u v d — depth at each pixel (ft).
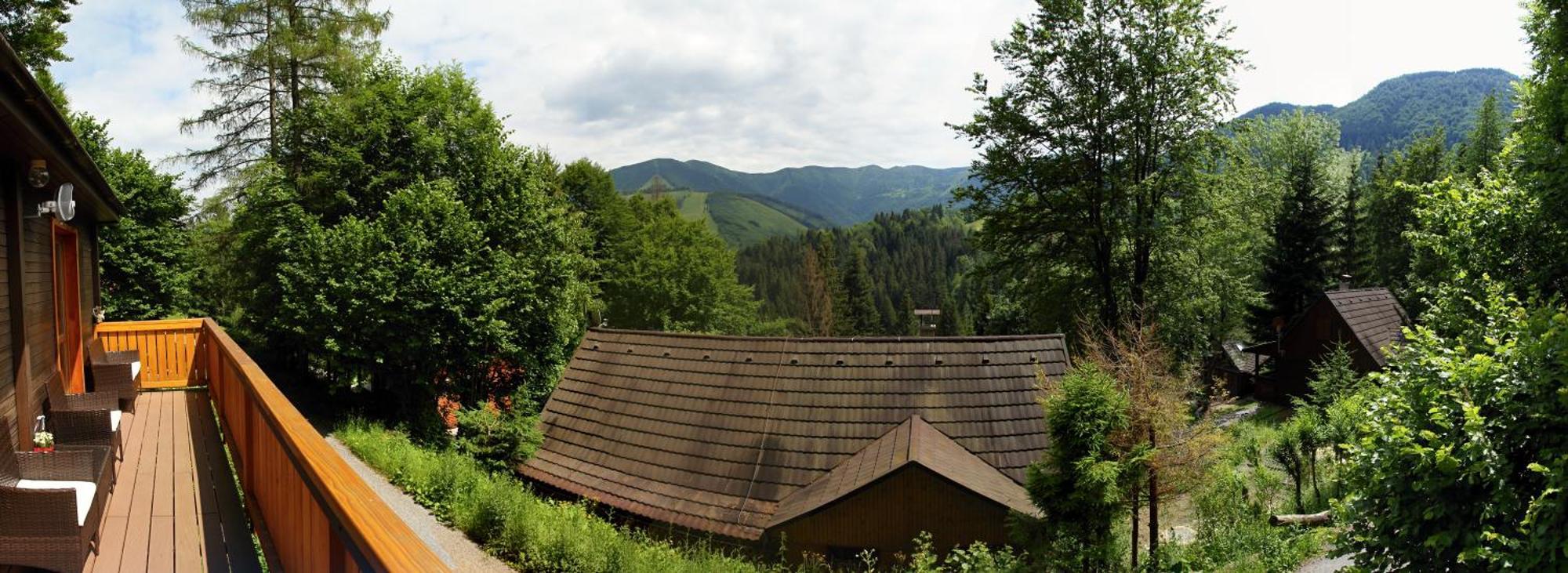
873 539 41.22
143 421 31.91
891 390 49.85
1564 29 40.91
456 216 69.97
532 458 53.42
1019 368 51.13
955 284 346.33
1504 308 32.83
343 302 63.57
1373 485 26.25
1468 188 45.73
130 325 42.47
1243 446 72.69
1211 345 118.11
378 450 46.14
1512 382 24.38
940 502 41.04
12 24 67.36
